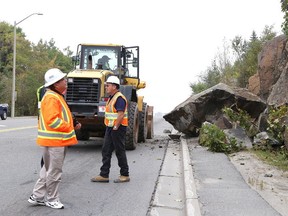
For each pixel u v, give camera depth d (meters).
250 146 13.09
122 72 15.86
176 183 9.12
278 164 10.59
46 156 6.87
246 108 15.83
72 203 7.29
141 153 13.58
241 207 6.75
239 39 35.56
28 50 65.50
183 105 16.50
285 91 13.90
